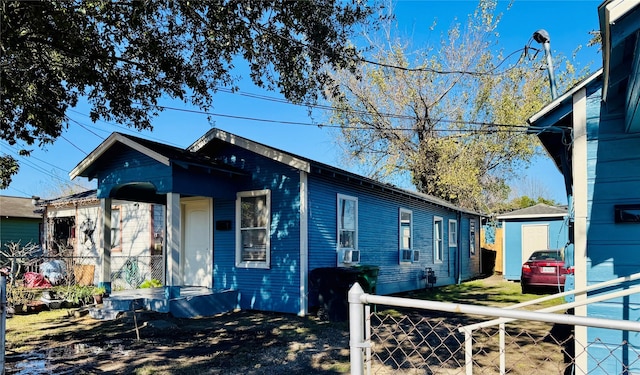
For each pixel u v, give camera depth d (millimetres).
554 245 17516
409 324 8117
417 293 13586
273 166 9945
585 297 4426
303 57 7508
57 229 17625
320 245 9867
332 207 10438
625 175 4398
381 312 9617
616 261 4363
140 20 6344
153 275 14086
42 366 5621
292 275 9438
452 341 6793
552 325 8023
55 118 7785
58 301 10172
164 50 7508
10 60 6438
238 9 6645
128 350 6402
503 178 22188
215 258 10555
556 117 5078
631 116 3949
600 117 4531
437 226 16922
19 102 6566
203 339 7082
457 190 20531
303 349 6402
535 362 5516
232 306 9945
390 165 21453
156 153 8719
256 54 7336
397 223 13617
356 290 2324
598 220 4465
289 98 7973
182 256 11172
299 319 8758
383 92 20578
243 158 10406
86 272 14781
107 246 9938
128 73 7844
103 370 5426
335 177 10383
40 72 7113
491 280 18672
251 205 10234
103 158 9766
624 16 2830
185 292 9695
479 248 21422
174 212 8789
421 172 21234
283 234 9656
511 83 20031
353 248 11164
